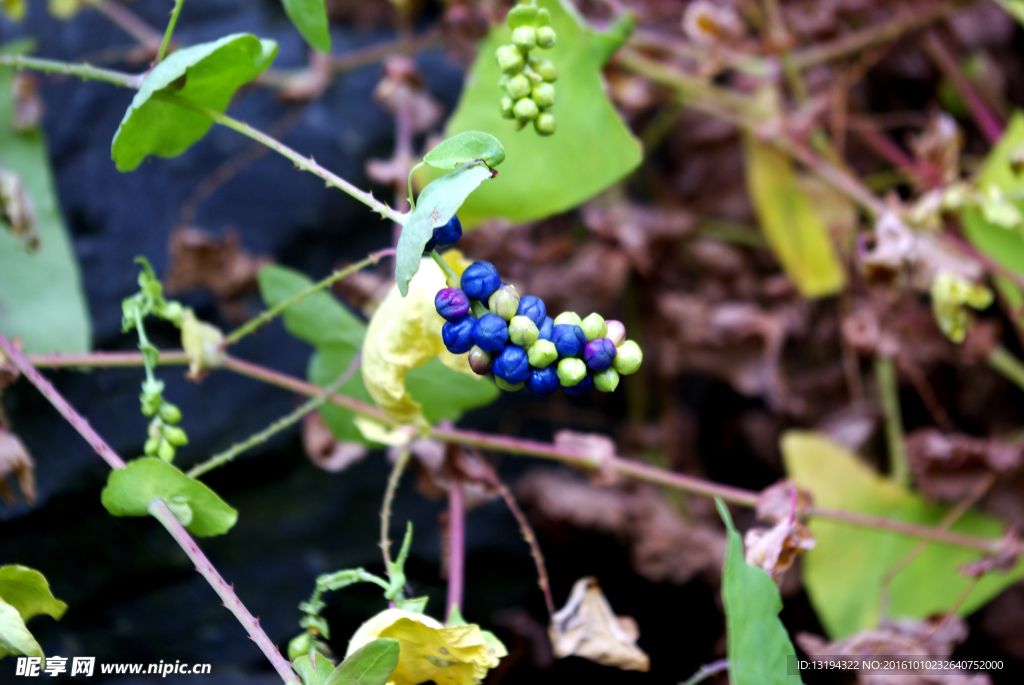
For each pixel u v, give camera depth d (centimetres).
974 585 36
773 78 47
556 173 35
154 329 46
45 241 38
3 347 31
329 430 36
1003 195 38
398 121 46
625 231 47
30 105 39
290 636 46
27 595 31
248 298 47
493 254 40
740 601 30
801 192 46
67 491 43
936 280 37
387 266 43
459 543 35
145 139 31
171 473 30
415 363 30
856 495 41
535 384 27
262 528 46
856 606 39
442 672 30
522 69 30
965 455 39
